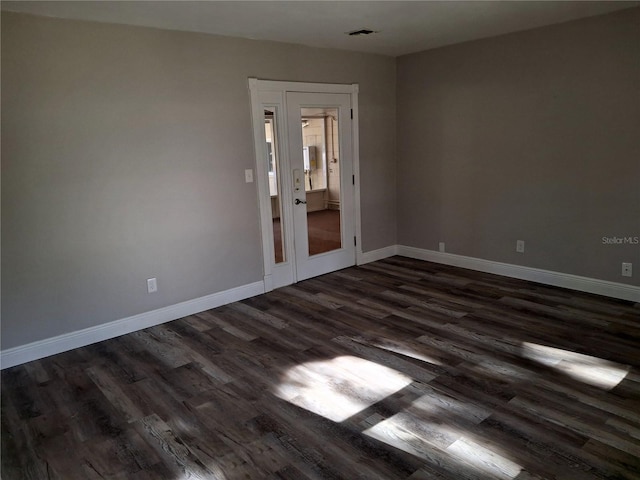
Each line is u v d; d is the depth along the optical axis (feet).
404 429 7.84
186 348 11.34
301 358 10.57
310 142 15.81
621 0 11.06
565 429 7.65
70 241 11.19
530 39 13.91
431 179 17.48
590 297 13.50
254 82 13.88
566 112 13.50
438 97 16.65
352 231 17.65
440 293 14.43
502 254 15.83
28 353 10.89
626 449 7.13
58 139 10.74
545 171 14.25
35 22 10.20
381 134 17.88
